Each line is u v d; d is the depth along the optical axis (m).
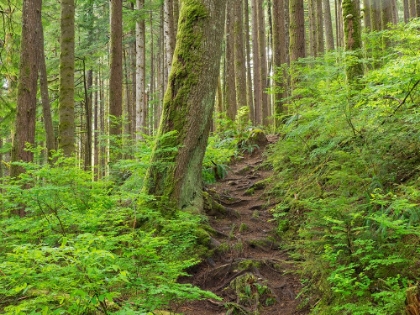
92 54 15.93
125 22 14.83
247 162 9.83
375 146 4.45
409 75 3.86
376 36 7.23
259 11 19.48
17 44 9.73
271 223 5.97
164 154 5.50
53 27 15.30
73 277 2.25
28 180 4.04
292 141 6.96
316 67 6.99
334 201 3.71
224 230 5.59
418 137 4.07
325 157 5.97
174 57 5.80
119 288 2.73
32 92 7.43
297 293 3.97
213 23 5.73
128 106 20.53
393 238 3.36
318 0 19.14
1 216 5.30
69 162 4.72
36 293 2.90
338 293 3.28
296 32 10.29
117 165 4.92
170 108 5.66
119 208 4.27
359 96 4.98
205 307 3.86
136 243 3.21
